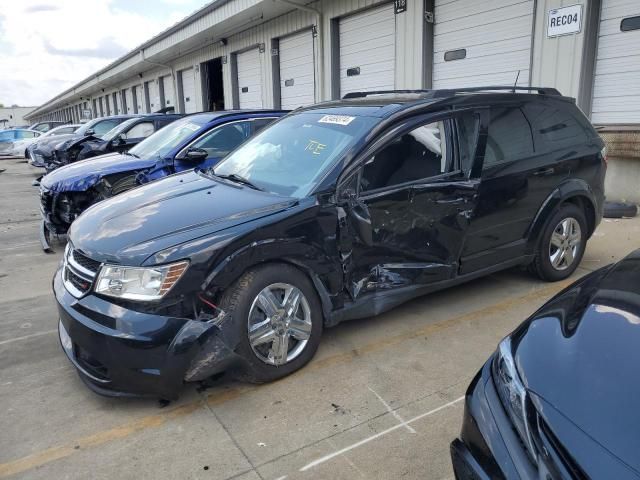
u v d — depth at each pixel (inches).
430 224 147.9
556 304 91.3
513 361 79.7
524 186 167.9
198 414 118.0
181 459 103.4
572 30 310.2
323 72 525.3
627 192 306.5
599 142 195.3
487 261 166.1
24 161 941.8
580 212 190.7
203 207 132.4
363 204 135.5
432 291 156.4
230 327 118.1
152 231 122.3
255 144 171.8
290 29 566.6
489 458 72.1
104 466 102.0
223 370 119.0
